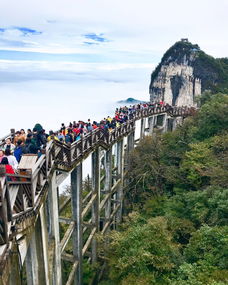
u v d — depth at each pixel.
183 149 21.80
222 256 10.16
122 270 10.84
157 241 11.18
